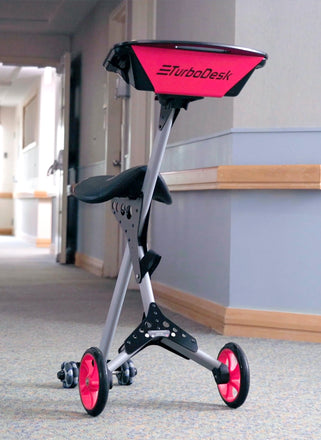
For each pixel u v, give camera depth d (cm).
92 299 418
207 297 328
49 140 942
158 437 163
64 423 172
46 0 599
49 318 342
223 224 311
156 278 405
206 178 312
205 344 280
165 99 164
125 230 183
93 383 176
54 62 709
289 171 284
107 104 546
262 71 298
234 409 188
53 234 786
